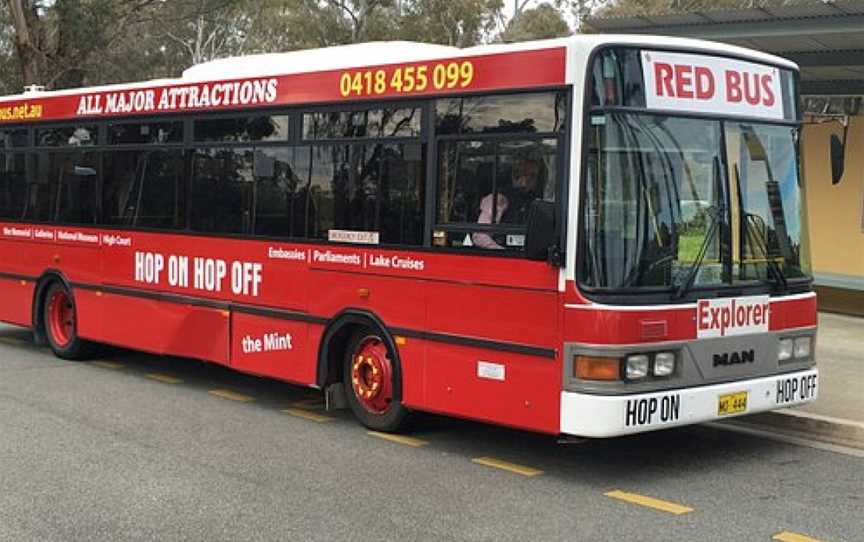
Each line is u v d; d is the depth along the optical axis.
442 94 7.32
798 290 7.35
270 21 45.88
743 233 6.99
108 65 40.66
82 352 11.52
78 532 5.50
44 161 11.71
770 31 13.22
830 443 7.94
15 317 12.27
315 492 6.34
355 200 8.02
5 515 5.79
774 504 6.20
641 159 6.53
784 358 7.23
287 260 8.64
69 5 25.44
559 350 6.47
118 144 10.62
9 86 33.31
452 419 8.62
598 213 6.37
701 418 6.65
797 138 7.53
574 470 6.99
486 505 6.10
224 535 5.47
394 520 5.77
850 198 15.37
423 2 44.03
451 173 7.27
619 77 6.48
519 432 8.20
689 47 6.82
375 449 7.52
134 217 10.39
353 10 44.53
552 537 5.48
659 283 6.50
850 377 9.97
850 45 13.66
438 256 7.32
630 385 6.31
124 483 6.47
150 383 10.21
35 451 7.27
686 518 5.88
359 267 7.98
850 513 6.03
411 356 7.57
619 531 5.61
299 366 8.55
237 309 9.17
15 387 9.81
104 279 10.81
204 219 9.55
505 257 6.83
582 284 6.33
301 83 8.54
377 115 7.87
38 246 11.80
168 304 9.96
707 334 6.69
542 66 6.63
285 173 8.69
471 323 7.08
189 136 9.73
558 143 6.51
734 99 7.05
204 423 8.35
